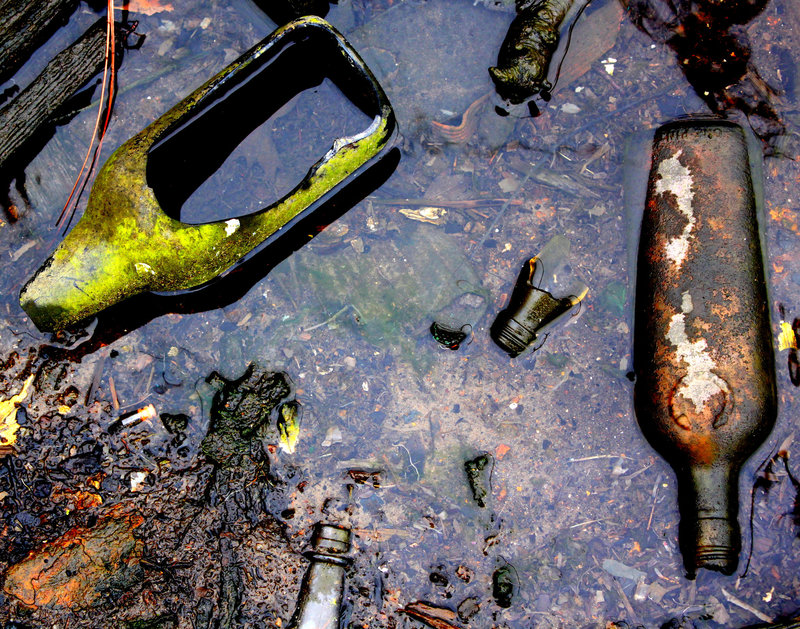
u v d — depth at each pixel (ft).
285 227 2.35
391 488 2.24
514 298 2.32
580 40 2.43
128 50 2.46
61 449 2.25
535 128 2.43
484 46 2.46
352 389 2.29
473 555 2.22
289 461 2.25
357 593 2.19
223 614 2.18
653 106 2.42
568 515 2.24
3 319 2.31
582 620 2.19
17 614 2.17
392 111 2.32
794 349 2.29
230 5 2.48
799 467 2.25
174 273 2.19
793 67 2.44
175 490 2.23
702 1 2.47
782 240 2.35
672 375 2.14
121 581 2.19
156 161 2.29
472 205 2.39
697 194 2.22
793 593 2.20
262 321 2.32
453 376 2.30
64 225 2.37
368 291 2.34
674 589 2.20
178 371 2.29
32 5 2.38
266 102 2.39
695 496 2.14
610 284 2.33
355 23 2.48
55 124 2.40
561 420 2.28
